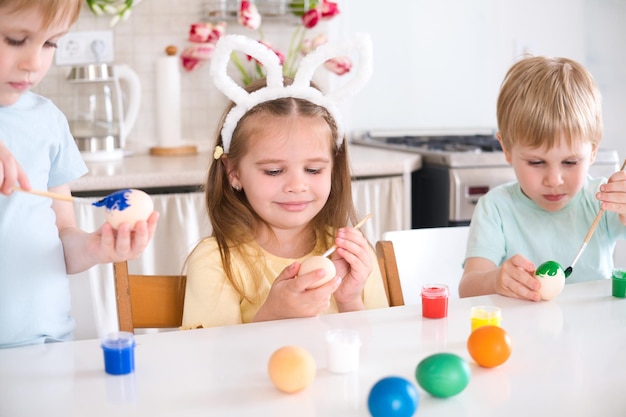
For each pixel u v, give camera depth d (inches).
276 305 52.4
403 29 140.6
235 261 63.0
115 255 47.8
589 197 73.9
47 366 43.3
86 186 100.5
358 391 39.4
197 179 104.7
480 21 143.4
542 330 48.8
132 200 47.1
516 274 56.1
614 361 43.2
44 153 57.5
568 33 146.9
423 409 37.3
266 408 37.4
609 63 148.7
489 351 41.7
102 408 37.6
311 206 63.1
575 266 72.6
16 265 53.8
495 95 146.0
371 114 141.9
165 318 59.6
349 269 58.7
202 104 130.3
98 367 43.1
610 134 149.3
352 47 63.3
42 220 55.7
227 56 62.9
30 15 47.1
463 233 78.5
